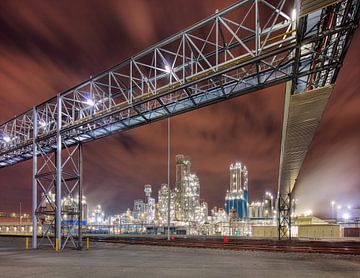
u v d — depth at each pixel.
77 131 32.44
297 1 15.52
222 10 20.91
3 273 17.41
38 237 43.44
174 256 24.06
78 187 32.38
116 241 34.94
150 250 28.86
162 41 24.58
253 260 21.44
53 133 33.12
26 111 38.56
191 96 23.97
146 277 15.70
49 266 19.62
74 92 32.06
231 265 19.30
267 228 48.81
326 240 35.28
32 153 38.44
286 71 20.34
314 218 55.41
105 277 15.81
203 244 30.34
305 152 30.53
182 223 113.69
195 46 22.56
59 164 31.80
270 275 16.03
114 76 28.42
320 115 22.30
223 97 23.27
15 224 106.25
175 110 26.47
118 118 29.70
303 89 20.94
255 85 21.52
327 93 19.27
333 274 16.27
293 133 25.11
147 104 27.62
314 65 19.41
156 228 72.69
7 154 42.00
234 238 39.25
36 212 33.38
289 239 37.22
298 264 19.59
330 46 18.11
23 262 21.67
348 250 23.88
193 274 16.39
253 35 22.59
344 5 15.42
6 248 32.69
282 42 18.41
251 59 19.36
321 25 17.02
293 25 18.20
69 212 31.66
